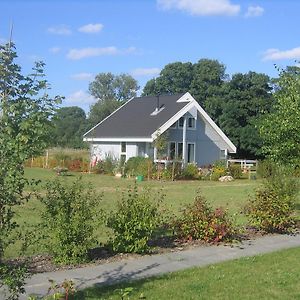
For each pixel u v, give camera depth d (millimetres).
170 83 85000
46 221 8578
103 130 43219
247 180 35469
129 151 40094
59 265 8312
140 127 39812
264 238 11734
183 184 30328
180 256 9414
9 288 5234
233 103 55344
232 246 10578
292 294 7172
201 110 40938
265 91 56500
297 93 14125
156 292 7035
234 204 19125
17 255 8578
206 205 11648
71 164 40062
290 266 8930
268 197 12617
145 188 13195
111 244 9445
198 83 78562
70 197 8773
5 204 5070
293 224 13016
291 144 13836
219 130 42594
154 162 35750
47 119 5176
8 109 4980
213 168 36750
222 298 6879
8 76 5129
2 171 4926
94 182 28828
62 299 6453
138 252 9430
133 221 9289
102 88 108375
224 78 80125
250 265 8906
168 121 37875
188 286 7387
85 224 8594
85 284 7270
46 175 32312
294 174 14086
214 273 8234
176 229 10891
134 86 108938
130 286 7270
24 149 4977
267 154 15156
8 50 5152
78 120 94812
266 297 6996
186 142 40406
